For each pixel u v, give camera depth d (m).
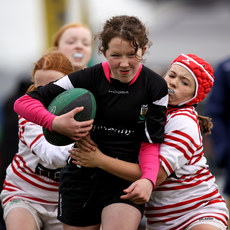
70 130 11.41
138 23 11.88
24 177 15.07
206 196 13.57
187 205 13.39
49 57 15.30
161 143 13.02
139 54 11.77
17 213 14.32
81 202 13.12
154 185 12.16
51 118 11.59
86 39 20.41
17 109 12.22
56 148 13.83
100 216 13.22
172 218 13.46
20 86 19.67
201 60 13.56
